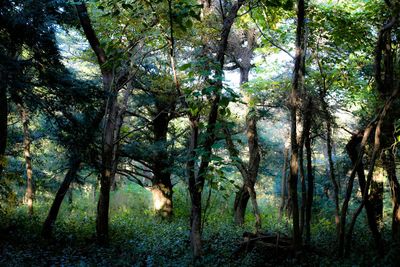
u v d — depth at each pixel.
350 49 11.29
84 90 10.66
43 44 10.10
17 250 10.35
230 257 9.74
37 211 19.95
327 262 8.33
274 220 18.86
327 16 10.16
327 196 21.14
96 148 12.57
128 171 21.44
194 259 8.55
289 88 13.16
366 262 8.25
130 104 20.41
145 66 13.75
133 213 22.98
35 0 9.17
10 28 9.45
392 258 8.02
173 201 25.61
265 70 13.95
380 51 8.84
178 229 15.98
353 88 12.27
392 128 9.05
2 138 12.34
